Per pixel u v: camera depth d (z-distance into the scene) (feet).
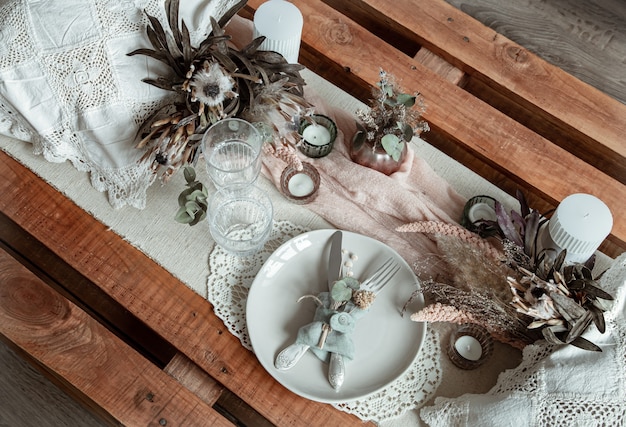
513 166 3.63
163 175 3.29
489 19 5.46
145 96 3.19
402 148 3.30
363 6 4.11
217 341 3.08
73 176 3.41
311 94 3.71
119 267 3.22
